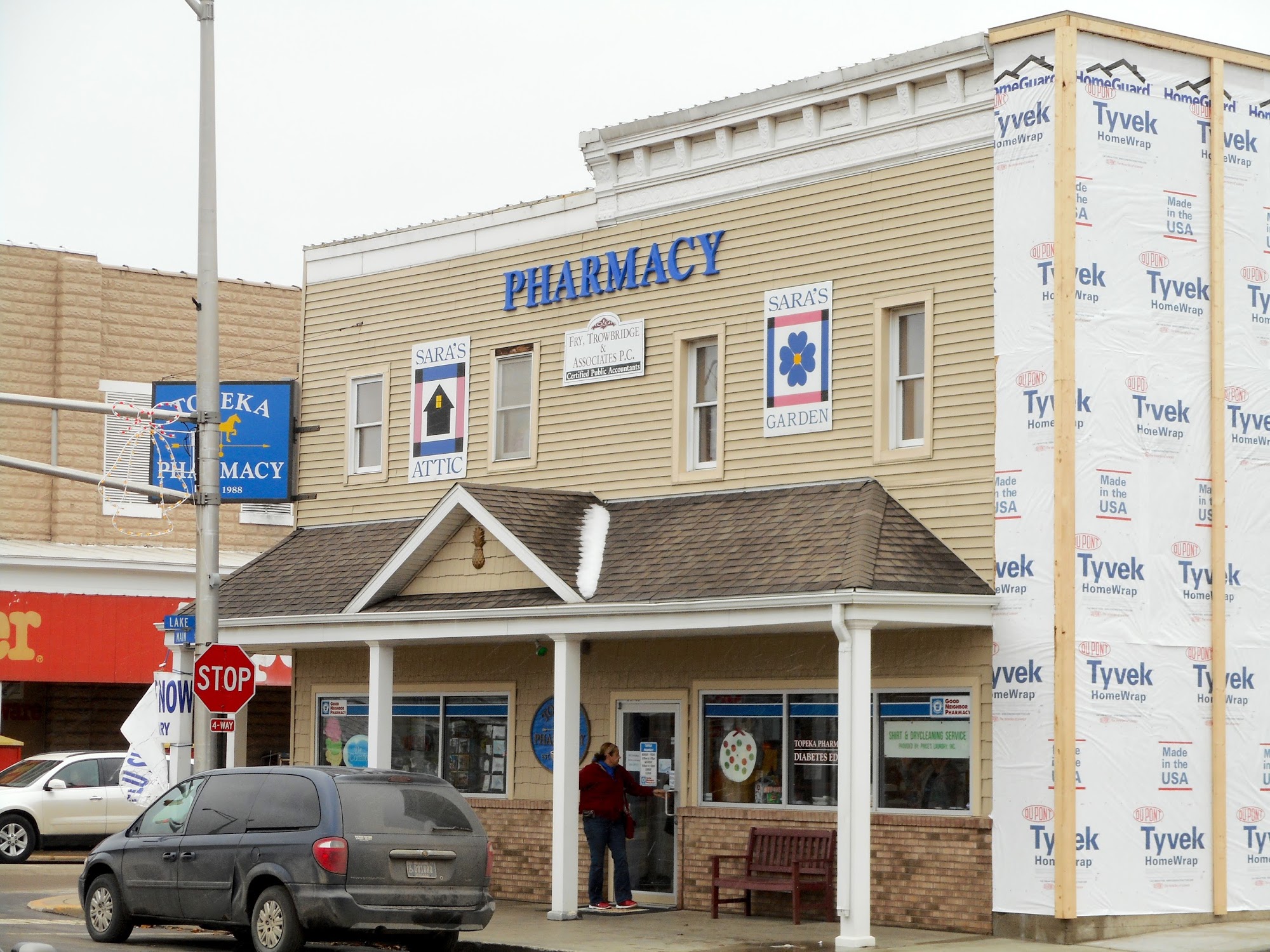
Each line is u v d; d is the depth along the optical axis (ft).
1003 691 58.80
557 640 64.75
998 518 59.72
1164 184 61.05
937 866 59.88
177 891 53.93
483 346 78.59
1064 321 58.54
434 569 71.56
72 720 113.91
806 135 67.46
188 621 73.97
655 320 72.28
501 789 74.28
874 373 64.54
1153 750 58.85
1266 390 62.90
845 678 56.24
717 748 67.31
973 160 62.18
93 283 118.42
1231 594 61.26
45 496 115.96
